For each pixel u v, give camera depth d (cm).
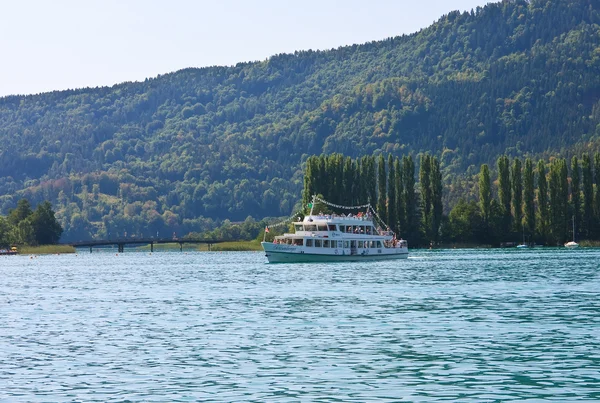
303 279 13688
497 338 6794
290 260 19175
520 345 6469
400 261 19838
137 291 11994
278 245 19050
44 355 6400
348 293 10781
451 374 5500
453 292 10700
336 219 19388
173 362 6038
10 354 6456
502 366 5716
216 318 8338
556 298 9762
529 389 5084
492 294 10356
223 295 10875
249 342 6800
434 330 7256
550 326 7406
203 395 5066
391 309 8850
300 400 4916
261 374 5591
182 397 5031
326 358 6069
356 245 19688
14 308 9756
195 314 8738
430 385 5212
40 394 5169
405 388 5147
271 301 9906
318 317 8250
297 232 19412
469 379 5356
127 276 16188
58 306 9931
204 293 11288
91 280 15075
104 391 5212
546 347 6372
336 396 4988
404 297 10131
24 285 13862
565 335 6906
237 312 8825
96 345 6819
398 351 6284
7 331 7681
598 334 6938
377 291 11019
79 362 6109
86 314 9006
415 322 7775
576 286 11406
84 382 5456
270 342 6775
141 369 5822
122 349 6612
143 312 9062
